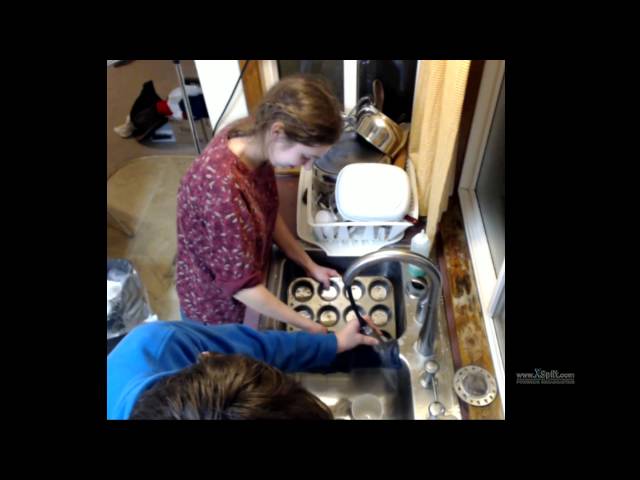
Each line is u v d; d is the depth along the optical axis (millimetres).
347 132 1445
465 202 1317
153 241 2504
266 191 1077
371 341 1071
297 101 843
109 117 3164
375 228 1305
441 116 1030
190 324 849
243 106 1539
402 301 1217
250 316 1255
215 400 480
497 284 993
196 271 1142
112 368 714
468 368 1015
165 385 522
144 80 3381
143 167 2885
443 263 1241
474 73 1102
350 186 1248
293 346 965
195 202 956
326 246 1332
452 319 1117
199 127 2783
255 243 1021
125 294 1755
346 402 1097
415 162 1368
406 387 1076
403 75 1507
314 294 1283
